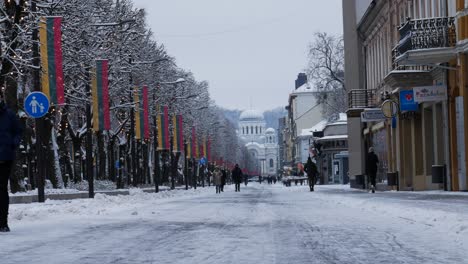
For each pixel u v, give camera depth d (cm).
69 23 4431
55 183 4756
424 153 4322
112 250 1117
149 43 7369
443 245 1179
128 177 7400
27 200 3145
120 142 7756
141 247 1159
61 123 5297
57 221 1811
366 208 2378
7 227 1471
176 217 1980
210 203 3203
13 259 1006
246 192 6316
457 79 3591
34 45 3238
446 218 1634
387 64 5397
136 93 5850
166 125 6212
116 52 5778
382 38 5644
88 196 3962
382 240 1262
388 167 5281
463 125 3469
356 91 6078
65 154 5472
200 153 11562
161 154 9956
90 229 1538
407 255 1041
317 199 3475
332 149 10975
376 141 5906
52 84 3238
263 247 1148
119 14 5950
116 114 6581
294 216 1988
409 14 4731
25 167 4797
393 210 2103
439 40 3588
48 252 1094
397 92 4681
